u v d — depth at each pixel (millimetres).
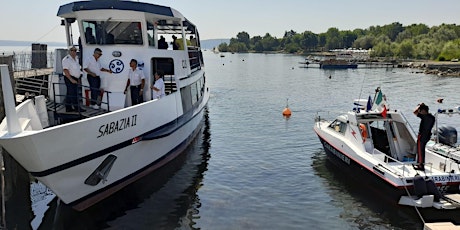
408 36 168500
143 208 11758
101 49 14203
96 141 10414
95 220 10836
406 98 39094
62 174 9773
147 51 14336
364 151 13578
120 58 14203
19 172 13219
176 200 12430
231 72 76062
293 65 103562
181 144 16656
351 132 14422
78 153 9969
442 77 64375
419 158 12406
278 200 12625
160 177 14523
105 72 14086
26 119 10398
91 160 10422
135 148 12141
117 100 13922
